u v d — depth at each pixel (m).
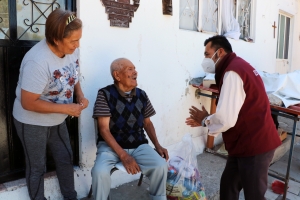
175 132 3.55
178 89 3.49
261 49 5.27
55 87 1.90
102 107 2.22
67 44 1.79
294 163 4.00
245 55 4.82
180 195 2.30
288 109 2.78
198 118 2.19
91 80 2.60
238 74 1.88
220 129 1.97
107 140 2.18
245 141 1.99
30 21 2.26
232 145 2.08
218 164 3.50
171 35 3.28
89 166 2.67
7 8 2.13
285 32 6.79
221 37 2.12
